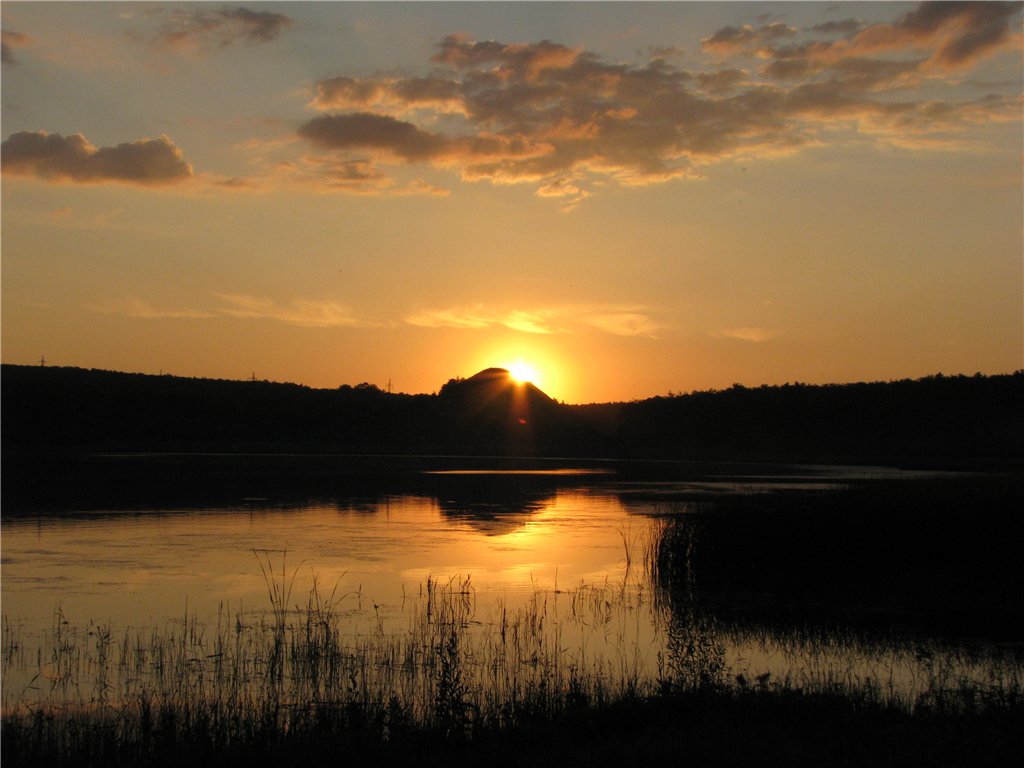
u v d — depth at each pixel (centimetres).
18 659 1498
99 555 2584
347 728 1101
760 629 1766
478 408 11906
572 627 1734
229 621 1762
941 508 2447
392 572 2339
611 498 4412
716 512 2541
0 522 3306
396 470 6462
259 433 10331
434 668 1374
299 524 3328
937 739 980
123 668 1441
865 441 9406
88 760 1026
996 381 10219
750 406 10981
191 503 3997
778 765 901
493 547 2789
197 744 1063
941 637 1708
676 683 1241
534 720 1122
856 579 2248
